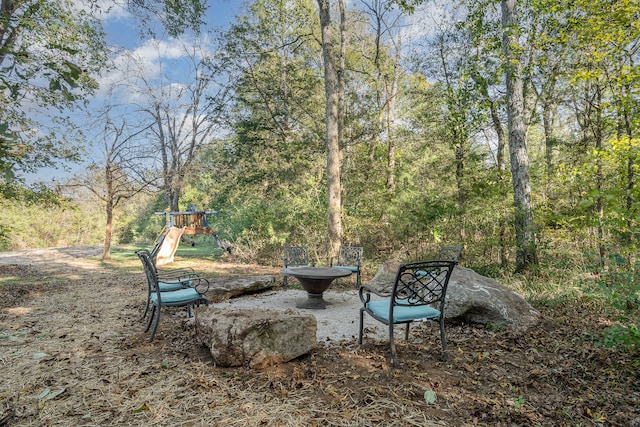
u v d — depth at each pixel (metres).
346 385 2.80
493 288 4.62
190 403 2.55
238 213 13.98
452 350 3.60
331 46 10.38
